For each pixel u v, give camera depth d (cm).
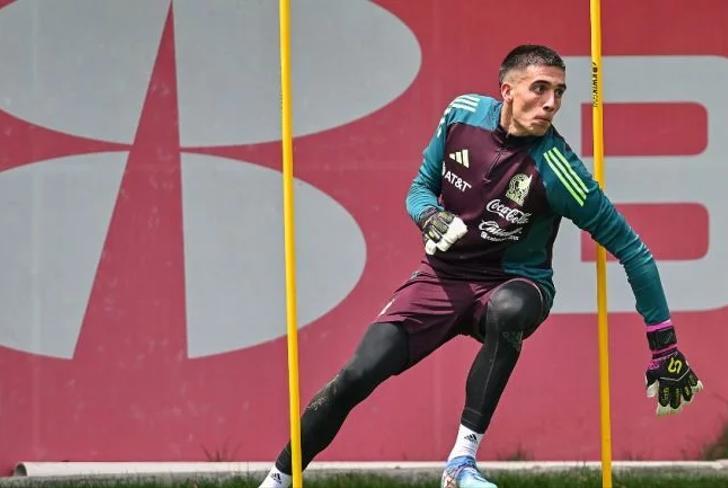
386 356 2038
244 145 3006
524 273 2069
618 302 3017
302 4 2997
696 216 3017
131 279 3008
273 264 3017
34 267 3002
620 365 3025
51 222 3000
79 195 3002
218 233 3011
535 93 1972
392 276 3017
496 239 2041
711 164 3014
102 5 2991
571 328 3016
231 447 3023
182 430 3022
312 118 3008
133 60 2994
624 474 2870
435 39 3000
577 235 3003
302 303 3016
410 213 2083
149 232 3008
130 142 3000
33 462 3003
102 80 2994
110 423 3016
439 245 1977
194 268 3016
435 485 2758
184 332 3017
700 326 3028
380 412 3027
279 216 3016
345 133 3008
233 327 3022
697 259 3020
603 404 2075
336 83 3006
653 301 2038
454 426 3023
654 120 3011
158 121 3002
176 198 3008
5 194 2991
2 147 2991
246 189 3011
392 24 3002
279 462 2097
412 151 3009
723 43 3006
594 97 2086
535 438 3030
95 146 2998
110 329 3014
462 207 2059
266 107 3005
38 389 3009
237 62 3000
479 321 2059
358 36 3000
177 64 2995
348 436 3030
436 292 2070
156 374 3019
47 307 3005
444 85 3005
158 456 3022
